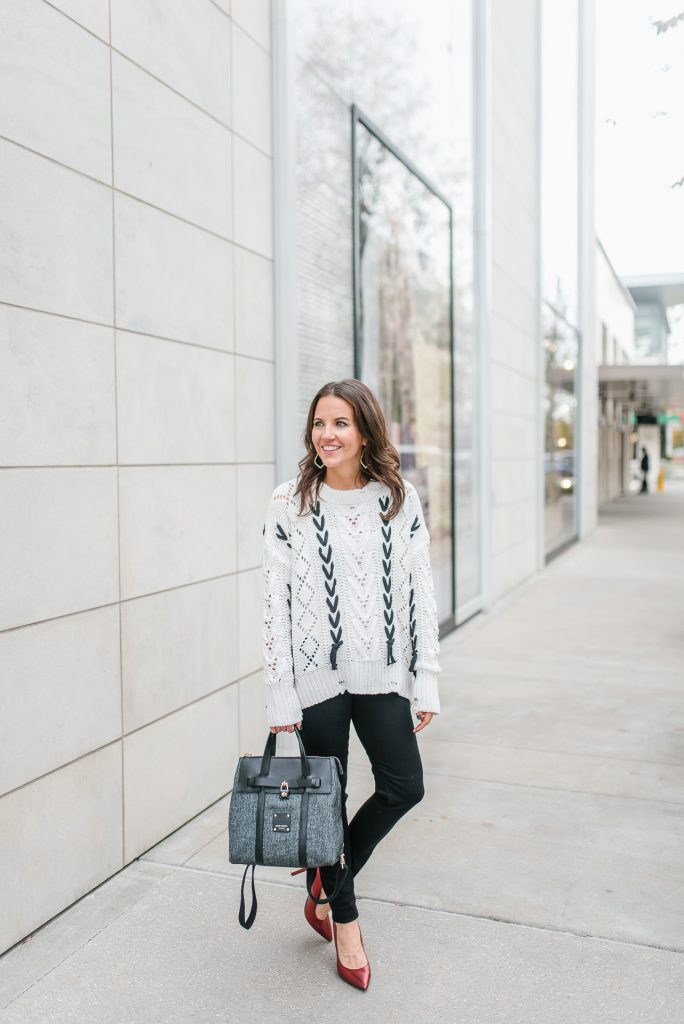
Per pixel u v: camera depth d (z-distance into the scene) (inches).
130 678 135.7
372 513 103.7
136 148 135.9
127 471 134.3
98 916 120.9
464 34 344.2
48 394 117.0
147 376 139.3
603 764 183.6
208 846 143.0
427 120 300.7
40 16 114.8
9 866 111.7
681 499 1357.0
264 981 106.3
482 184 365.7
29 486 113.8
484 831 150.2
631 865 137.3
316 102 207.5
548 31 529.7
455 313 339.0
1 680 109.8
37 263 114.5
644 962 110.4
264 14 177.6
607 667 271.3
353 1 232.2
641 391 1010.7
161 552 143.6
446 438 324.8
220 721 163.0
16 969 108.3
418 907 124.4
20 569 112.4
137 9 135.9
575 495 701.9
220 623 162.6
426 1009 100.8
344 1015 99.8
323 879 104.9
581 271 713.0
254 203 174.2
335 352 220.2
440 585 316.5
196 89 152.9
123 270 132.9
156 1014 100.0
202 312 155.5
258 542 177.2
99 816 128.8
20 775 113.2
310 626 103.0
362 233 237.1
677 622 344.8
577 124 688.4
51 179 117.0
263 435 179.2
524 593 424.2
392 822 106.8
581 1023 98.1
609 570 507.2
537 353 499.8
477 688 246.2
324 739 103.8
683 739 200.1
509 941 115.3
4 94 108.7
